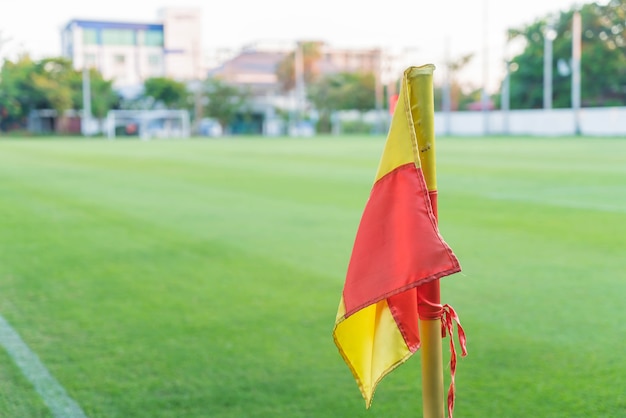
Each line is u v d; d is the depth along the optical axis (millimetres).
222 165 19641
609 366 3828
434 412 2072
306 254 7000
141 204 11141
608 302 5109
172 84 64312
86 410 3342
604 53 53219
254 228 8617
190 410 3330
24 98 59719
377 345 2113
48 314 4969
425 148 2014
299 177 15570
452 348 2102
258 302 5223
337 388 3580
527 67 57031
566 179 14172
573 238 7609
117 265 6578
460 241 7488
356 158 22438
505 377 3686
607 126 43094
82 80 61062
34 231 8602
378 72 64938
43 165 20500
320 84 67188
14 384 3672
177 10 89375
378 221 2006
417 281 1931
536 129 47938
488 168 17000
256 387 3600
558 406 3322
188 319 4801
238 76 79062
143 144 38094
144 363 3957
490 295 5324
